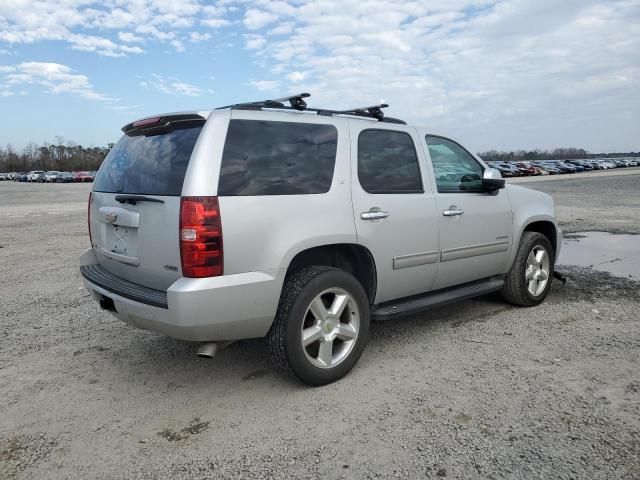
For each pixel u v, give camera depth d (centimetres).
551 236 575
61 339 473
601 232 1066
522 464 260
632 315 496
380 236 388
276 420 314
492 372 371
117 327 507
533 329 463
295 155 353
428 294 450
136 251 344
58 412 333
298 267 370
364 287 401
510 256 508
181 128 343
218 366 402
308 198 349
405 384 357
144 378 383
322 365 355
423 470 258
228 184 316
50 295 637
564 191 2609
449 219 441
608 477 247
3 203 2552
